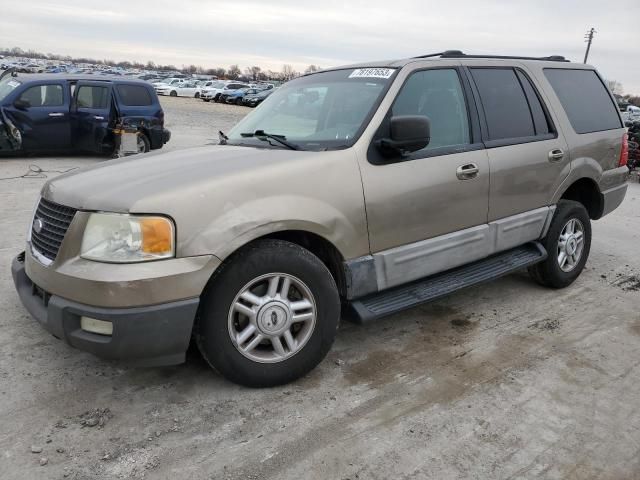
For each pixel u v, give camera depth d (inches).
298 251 125.3
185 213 111.3
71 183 127.9
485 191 161.8
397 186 139.6
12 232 245.0
